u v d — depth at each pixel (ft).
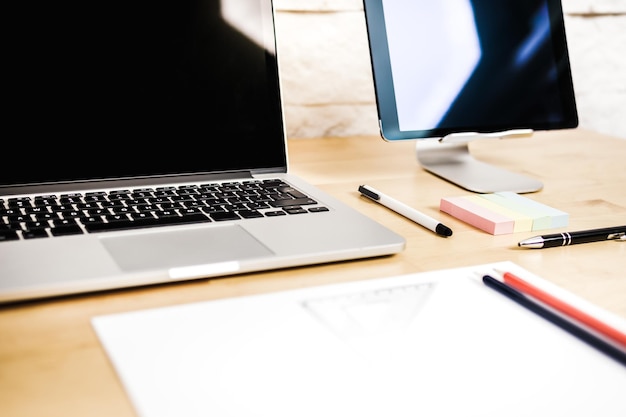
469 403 1.22
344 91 3.55
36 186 2.13
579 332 1.49
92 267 1.60
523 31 2.89
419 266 1.86
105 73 2.23
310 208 2.15
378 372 1.30
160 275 1.61
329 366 1.31
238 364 1.30
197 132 2.38
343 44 3.48
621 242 2.16
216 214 2.03
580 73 4.05
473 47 2.80
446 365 1.34
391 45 2.64
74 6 2.19
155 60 2.31
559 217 2.24
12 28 2.11
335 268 1.82
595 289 1.78
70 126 2.19
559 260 1.98
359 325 1.49
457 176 2.74
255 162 2.48
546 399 1.25
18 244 1.72
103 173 2.23
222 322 1.47
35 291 1.49
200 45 2.38
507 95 2.87
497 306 1.62
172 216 1.98
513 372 1.34
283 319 1.50
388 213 2.32
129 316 1.47
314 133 3.56
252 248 1.78
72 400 1.17
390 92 2.64
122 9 2.26
